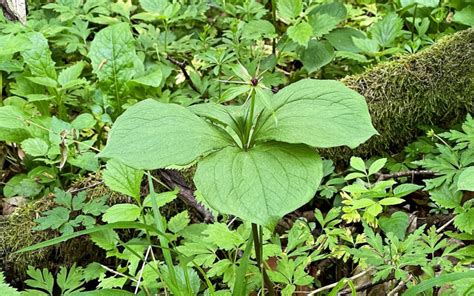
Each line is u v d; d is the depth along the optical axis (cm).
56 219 62
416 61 73
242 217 34
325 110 39
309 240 55
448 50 73
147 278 52
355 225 65
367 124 38
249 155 37
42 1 106
